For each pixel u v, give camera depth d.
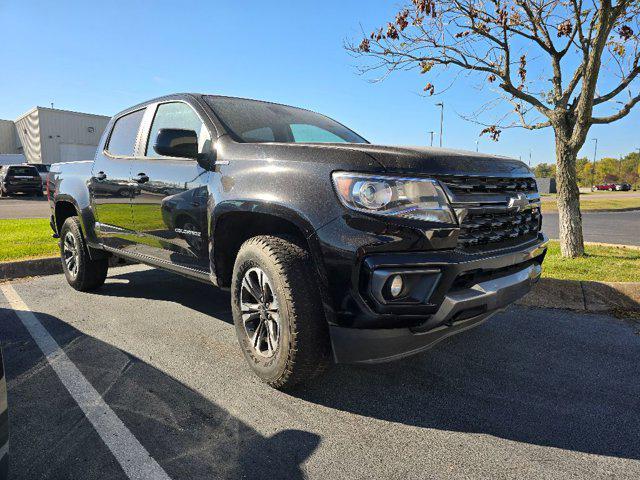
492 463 2.02
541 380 2.84
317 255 2.33
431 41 5.83
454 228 2.29
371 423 2.33
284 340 2.48
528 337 3.55
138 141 3.98
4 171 22.81
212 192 2.96
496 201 2.52
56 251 6.30
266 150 2.76
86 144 41.66
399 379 2.83
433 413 2.44
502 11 5.32
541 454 2.09
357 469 1.96
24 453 2.02
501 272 2.61
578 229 6.00
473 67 5.88
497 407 2.51
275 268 2.48
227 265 3.06
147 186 3.63
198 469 1.93
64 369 2.88
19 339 3.39
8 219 11.34
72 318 3.90
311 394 2.62
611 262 5.58
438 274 2.24
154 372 2.86
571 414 2.45
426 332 2.32
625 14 5.42
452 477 1.92
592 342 3.46
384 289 2.19
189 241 3.25
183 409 2.42
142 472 1.90
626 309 4.17
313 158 2.50
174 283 5.20
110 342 3.35
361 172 2.29
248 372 2.88
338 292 2.28
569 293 4.32
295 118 3.84
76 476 1.87
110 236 4.20
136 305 4.30
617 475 1.95
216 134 3.16
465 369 2.99
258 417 2.36
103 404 2.46
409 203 2.22
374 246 2.19
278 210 2.49
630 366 3.05
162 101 3.84
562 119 5.88
